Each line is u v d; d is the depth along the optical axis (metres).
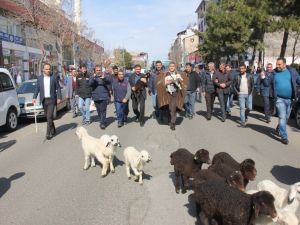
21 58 40.38
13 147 11.41
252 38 32.12
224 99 15.42
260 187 5.80
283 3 19.91
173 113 13.45
